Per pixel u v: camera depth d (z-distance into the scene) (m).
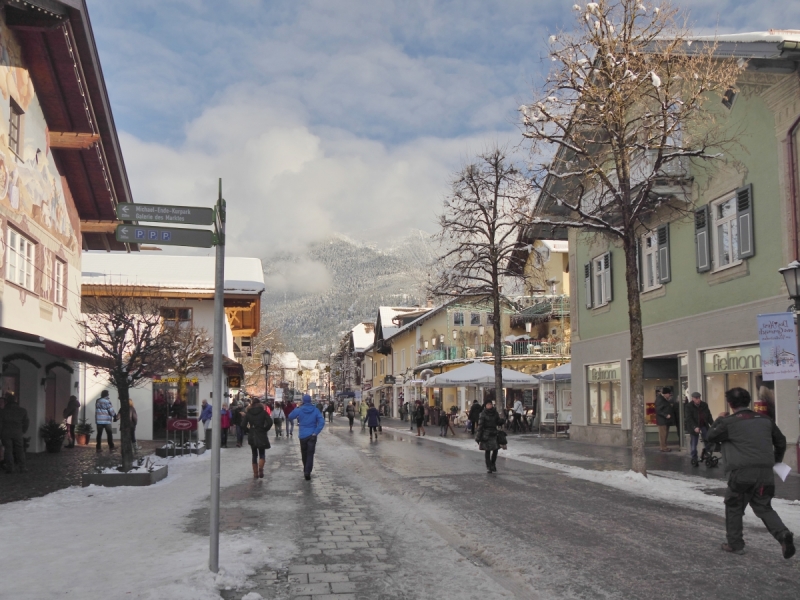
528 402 41.69
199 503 11.52
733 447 7.67
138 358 15.19
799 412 12.24
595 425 26.03
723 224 18.44
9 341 16.06
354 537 8.75
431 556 7.75
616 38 15.22
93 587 6.20
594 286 26.47
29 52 18.33
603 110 15.02
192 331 27.22
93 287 29.52
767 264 16.42
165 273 34.38
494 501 11.73
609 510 10.72
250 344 62.16
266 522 9.75
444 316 53.41
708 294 18.98
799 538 8.52
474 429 33.50
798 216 15.33
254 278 35.00
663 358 22.73
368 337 99.88
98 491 12.99
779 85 15.80
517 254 27.95
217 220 6.49
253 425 15.42
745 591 6.31
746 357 17.33
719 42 15.49
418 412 34.22
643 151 15.91
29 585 6.29
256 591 6.36
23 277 18.41
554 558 7.59
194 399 32.06
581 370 27.42
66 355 16.78
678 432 22.17
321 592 6.35
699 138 17.14
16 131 18.00
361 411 40.62
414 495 12.51
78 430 25.56
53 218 20.72
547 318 44.47
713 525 9.44
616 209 19.22
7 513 10.51
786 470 7.53
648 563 7.34
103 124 20.95
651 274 22.53
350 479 15.07
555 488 13.37
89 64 19.23
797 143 15.45
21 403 21.59
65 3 17.20
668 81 14.80
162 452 20.55
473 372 32.59
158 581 6.33
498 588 6.46
